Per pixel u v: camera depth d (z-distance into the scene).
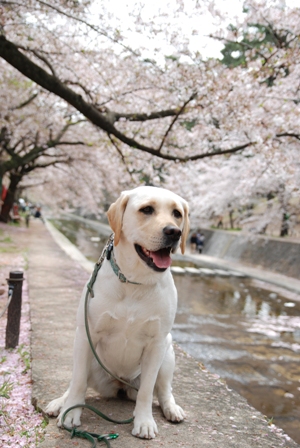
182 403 2.90
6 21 6.62
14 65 5.56
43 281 8.17
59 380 3.14
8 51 5.39
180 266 17.75
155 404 2.79
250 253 19.28
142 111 9.47
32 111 14.36
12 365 3.61
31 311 5.63
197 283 13.33
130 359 2.39
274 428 2.61
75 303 6.30
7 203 24.16
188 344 6.59
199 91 7.04
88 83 9.45
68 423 2.32
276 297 11.52
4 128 15.70
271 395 4.85
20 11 6.83
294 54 6.68
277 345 6.86
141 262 2.15
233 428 2.55
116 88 8.91
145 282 2.21
